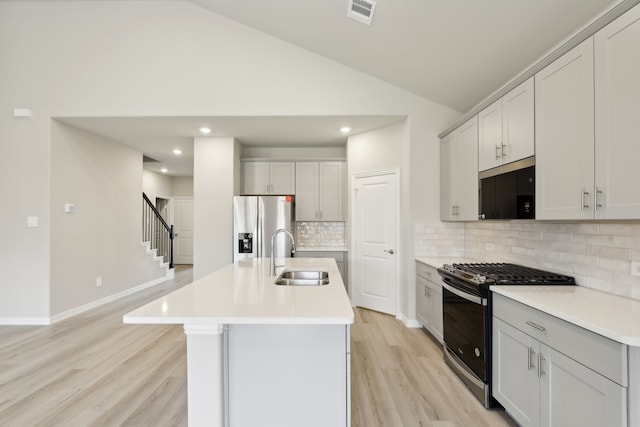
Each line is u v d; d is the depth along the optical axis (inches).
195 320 55.5
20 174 147.4
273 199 178.9
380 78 146.9
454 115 149.6
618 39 58.1
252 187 200.8
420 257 147.6
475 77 122.9
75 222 163.9
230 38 145.6
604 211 61.3
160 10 145.0
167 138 185.8
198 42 145.4
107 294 188.7
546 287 80.7
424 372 104.3
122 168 202.1
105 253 186.9
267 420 65.0
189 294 72.7
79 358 115.0
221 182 182.1
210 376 58.1
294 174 201.3
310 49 144.9
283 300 67.1
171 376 102.0
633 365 46.3
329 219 200.7
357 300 177.9
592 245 79.4
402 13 104.3
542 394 63.9
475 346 88.6
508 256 116.6
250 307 61.8
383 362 111.4
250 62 145.6
